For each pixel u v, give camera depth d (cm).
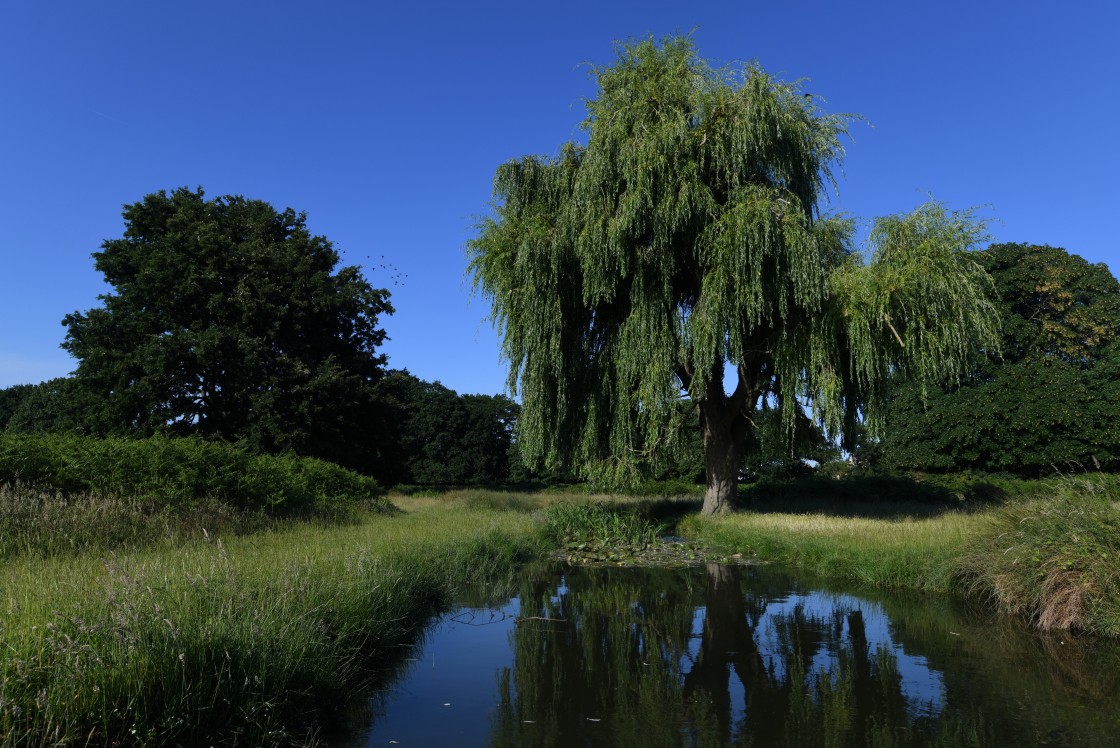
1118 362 2734
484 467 6888
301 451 3181
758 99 1609
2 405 6956
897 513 1944
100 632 452
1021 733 514
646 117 1678
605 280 1681
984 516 1115
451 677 668
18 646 428
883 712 563
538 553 1532
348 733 528
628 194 1605
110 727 413
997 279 3069
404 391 4000
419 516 2011
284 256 3456
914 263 1523
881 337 1611
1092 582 783
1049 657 704
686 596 1064
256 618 549
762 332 1791
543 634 833
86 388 3136
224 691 473
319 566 785
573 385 1866
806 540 1391
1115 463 2516
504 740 512
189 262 3200
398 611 799
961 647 748
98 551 851
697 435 2277
